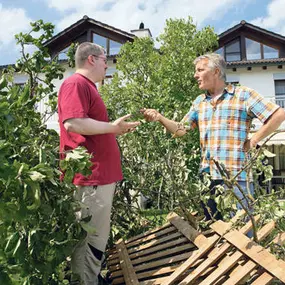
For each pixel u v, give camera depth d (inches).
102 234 98.0
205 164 128.5
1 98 85.9
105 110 103.3
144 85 280.5
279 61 657.0
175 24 311.3
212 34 315.3
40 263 75.7
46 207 77.4
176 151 154.8
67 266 104.5
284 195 102.5
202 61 130.1
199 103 136.3
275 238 85.9
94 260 96.2
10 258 73.8
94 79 104.7
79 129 91.8
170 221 122.0
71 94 94.1
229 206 100.6
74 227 89.7
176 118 170.2
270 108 116.6
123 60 304.2
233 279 74.1
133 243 126.3
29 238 73.4
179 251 101.4
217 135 124.2
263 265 72.6
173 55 295.4
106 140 99.1
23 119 103.6
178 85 278.8
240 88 125.8
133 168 164.2
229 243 85.6
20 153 85.0
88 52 103.4
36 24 145.7
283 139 544.7
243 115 122.9
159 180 157.2
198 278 85.8
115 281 108.9
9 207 59.1
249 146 121.5
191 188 133.7
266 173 109.5
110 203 98.5
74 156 78.4
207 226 111.7
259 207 98.4
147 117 137.4
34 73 151.3
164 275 96.8
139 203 177.8
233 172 118.8
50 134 135.4
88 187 95.5
